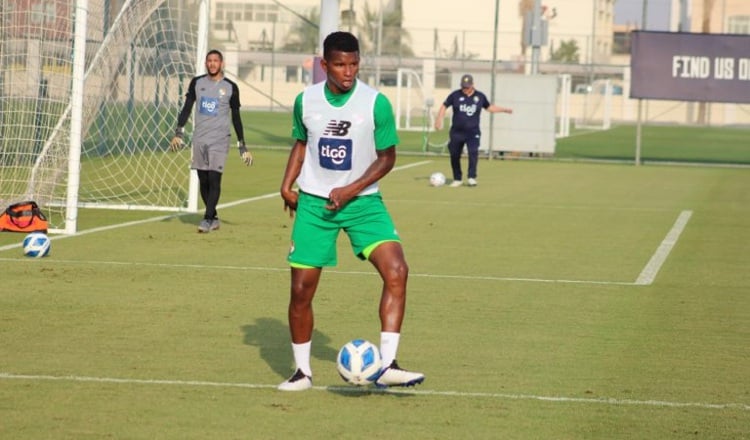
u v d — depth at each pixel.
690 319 15.25
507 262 20.28
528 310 15.66
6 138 27.81
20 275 17.44
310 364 12.06
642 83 48.06
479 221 26.98
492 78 50.81
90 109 30.50
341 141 10.48
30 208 22.58
